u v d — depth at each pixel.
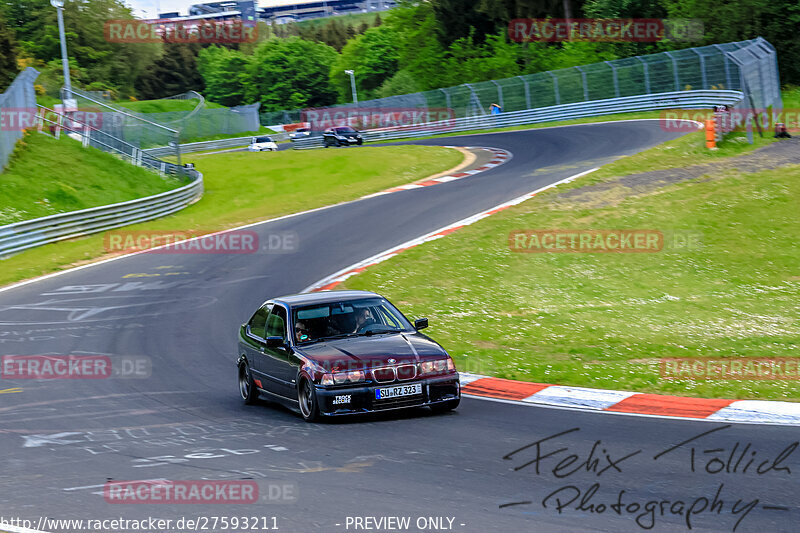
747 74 81.12
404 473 16.50
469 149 107.06
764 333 33.12
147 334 38.50
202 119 191.75
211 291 48.03
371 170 95.19
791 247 46.59
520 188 70.44
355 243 58.06
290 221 69.44
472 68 180.12
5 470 18.52
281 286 48.09
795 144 67.25
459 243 53.69
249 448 19.52
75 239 67.31
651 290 42.12
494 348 32.41
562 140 101.00
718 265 45.16
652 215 54.56
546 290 43.38
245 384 26.55
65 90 101.00
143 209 74.75
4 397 27.81
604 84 131.38
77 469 18.31
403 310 40.69
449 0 194.88
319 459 18.05
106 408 25.67
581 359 29.53
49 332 39.47
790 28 128.00
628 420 20.55
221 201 85.88
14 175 75.94
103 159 87.44
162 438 21.22
